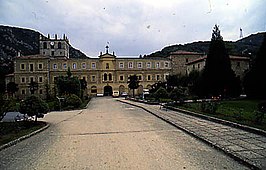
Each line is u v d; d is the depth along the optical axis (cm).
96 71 9188
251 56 5566
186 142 966
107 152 834
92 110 2938
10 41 13512
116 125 1488
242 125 1148
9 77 8975
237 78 3347
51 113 2580
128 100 5250
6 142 1013
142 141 995
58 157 788
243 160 671
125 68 9325
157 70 9431
